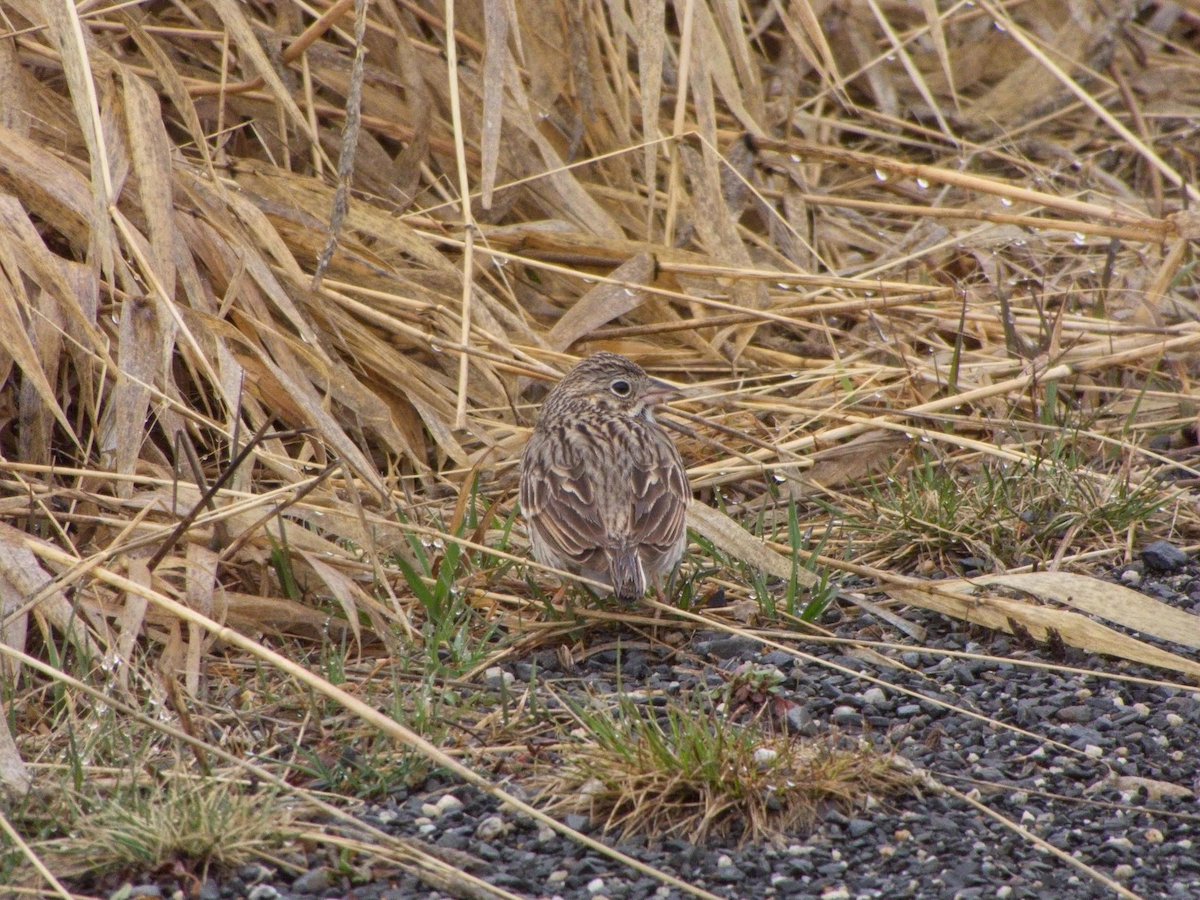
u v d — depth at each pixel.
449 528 11.06
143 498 10.38
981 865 7.28
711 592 10.20
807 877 7.20
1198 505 11.55
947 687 9.20
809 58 14.62
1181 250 14.27
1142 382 13.48
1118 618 9.55
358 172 14.44
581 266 14.14
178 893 7.01
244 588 10.14
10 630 8.97
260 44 13.90
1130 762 8.30
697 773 7.66
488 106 11.82
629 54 17.05
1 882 7.02
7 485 10.20
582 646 9.79
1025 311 14.17
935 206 16.09
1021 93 18.56
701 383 13.52
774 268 14.94
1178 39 20.91
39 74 13.64
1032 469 11.59
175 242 11.36
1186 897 7.05
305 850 7.34
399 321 12.56
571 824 7.58
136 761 8.05
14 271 10.41
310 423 11.51
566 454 10.27
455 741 8.42
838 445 12.38
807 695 9.04
